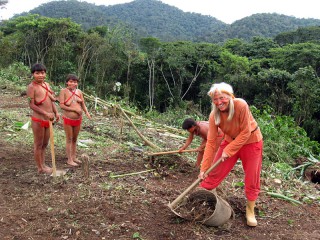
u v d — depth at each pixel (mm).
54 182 4594
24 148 6059
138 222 3777
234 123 3697
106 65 34938
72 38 37531
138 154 6234
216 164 3754
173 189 4758
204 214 3877
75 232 3500
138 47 40875
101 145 6637
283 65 36156
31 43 36625
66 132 5285
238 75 32219
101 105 10539
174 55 35344
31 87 4660
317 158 9078
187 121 5387
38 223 3605
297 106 27688
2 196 4148
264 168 6656
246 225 4062
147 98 35781
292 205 4871
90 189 4422
